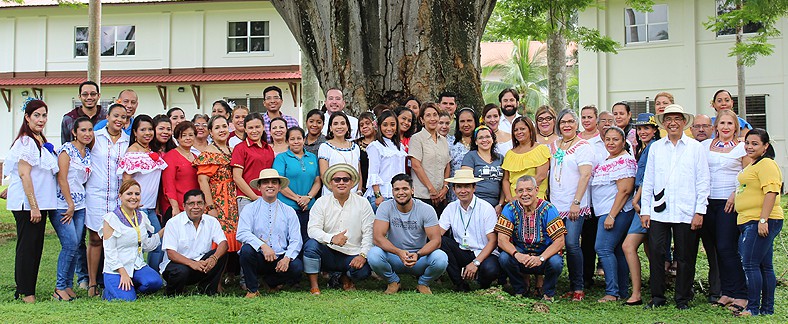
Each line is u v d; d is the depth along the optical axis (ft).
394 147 22.15
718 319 17.17
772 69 58.23
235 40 71.51
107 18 72.38
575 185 20.15
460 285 20.80
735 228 18.31
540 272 19.76
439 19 27.09
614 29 62.59
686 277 18.40
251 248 19.42
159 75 71.46
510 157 21.31
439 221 21.06
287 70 70.54
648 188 18.62
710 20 52.26
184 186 20.61
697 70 60.23
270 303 17.90
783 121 57.88
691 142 18.34
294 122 24.76
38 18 73.10
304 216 21.25
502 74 95.40
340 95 23.93
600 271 24.02
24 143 18.47
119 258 18.85
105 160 19.98
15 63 73.31
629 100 62.28
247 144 21.42
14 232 35.68
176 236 19.33
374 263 19.89
